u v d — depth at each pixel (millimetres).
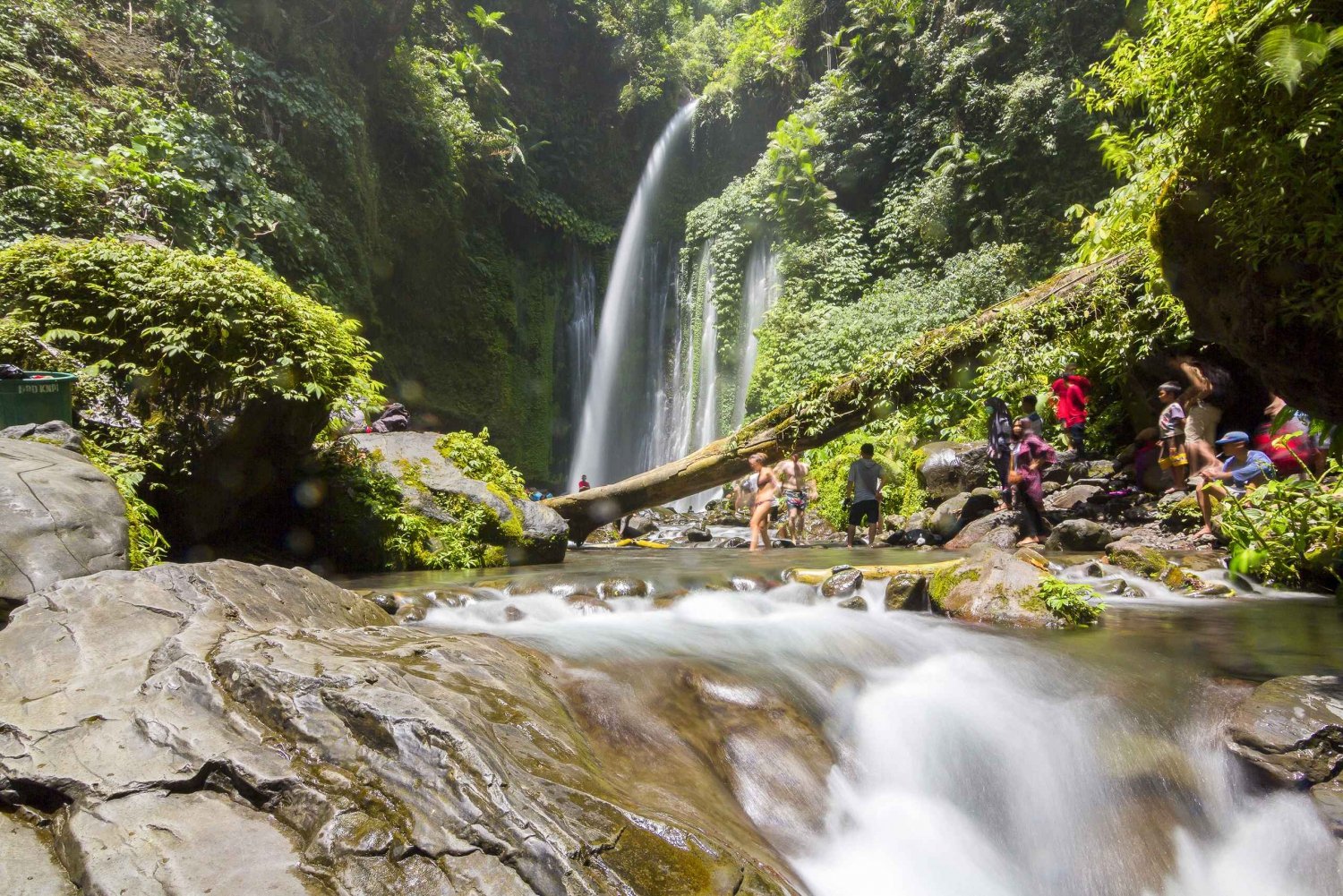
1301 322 4496
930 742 4402
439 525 9961
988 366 12461
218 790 2555
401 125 20781
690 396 27172
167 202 12133
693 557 11062
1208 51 4277
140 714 2791
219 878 2191
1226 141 4340
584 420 28016
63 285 7742
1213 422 10391
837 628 5910
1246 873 3777
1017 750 4434
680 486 13508
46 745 2660
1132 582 7562
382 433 11531
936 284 21281
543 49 29109
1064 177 21047
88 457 6160
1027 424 11086
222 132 14773
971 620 6379
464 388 24312
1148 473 11844
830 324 22156
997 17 22656
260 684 2910
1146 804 4090
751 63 29312
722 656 5000
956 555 10508
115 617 3551
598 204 29938
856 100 26375
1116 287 11695
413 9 20562
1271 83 3865
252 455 8328
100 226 11039
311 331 8406
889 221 24312
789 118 27406
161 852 2262
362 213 18094
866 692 4789
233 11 16328
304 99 16734
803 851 3455
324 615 4543
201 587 3992
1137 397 13008
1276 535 6199
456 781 2512
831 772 4023
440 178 21797
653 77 29844
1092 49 20906
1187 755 4207
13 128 11469
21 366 7105
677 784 3352
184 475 7707
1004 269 20359
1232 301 4879
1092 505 11891
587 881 2275
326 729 2713
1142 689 4715
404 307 22453
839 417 12891
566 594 7031
